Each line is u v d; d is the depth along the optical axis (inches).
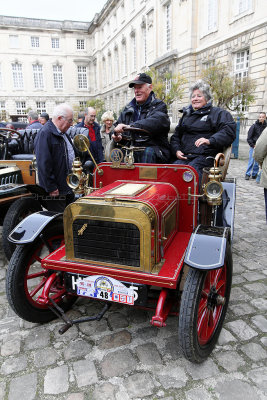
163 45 953.5
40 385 72.4
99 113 1116.5
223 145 111.5
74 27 1668.3
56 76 1715.1
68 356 81.0
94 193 86.1
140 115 124.0
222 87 488.4
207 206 95.7
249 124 656.4
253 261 134.2
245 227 175.8
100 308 102.3
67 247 81.7
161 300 74.0
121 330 91.0
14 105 1659.7
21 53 1617.9
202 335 78.7
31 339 87.8
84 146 99.9
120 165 101.0
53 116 126.8
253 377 73.1
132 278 74.3
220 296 82.3
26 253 87.4
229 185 128.3
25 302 87.4
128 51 1256.2
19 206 125.6
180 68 840.3
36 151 126.3
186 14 792.3
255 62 625.3
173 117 876.0
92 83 1764.3
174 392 69.5
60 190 134.2
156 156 115.9
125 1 1221.7
